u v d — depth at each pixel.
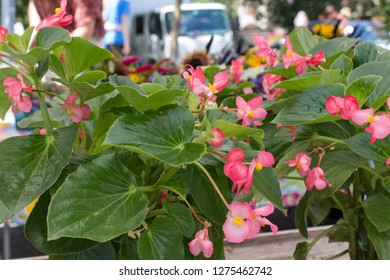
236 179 0.96
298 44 1.54
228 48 2.68
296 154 1.25
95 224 0.92
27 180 0.97
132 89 0.99
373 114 1.10
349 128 1.27
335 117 1.15
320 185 1.16
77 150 1.17
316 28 2.40
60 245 1.02
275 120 1.19
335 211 1.83
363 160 1.25
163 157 0.94
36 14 3.22
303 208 1.40
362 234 1.34
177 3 7.96
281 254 1.77
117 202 0.95
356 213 1.34
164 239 1.01
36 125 1.33
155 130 0.99
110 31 5.12
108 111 1.11
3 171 0.98
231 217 0.97
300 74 1.35
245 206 0.97
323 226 1.88
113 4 5.07
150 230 1.02
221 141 1.01
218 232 1.17
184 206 1.05
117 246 1.12
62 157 0.98
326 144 1.29
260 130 1.02
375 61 1.34
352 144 1.15
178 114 1.01
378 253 1.21
